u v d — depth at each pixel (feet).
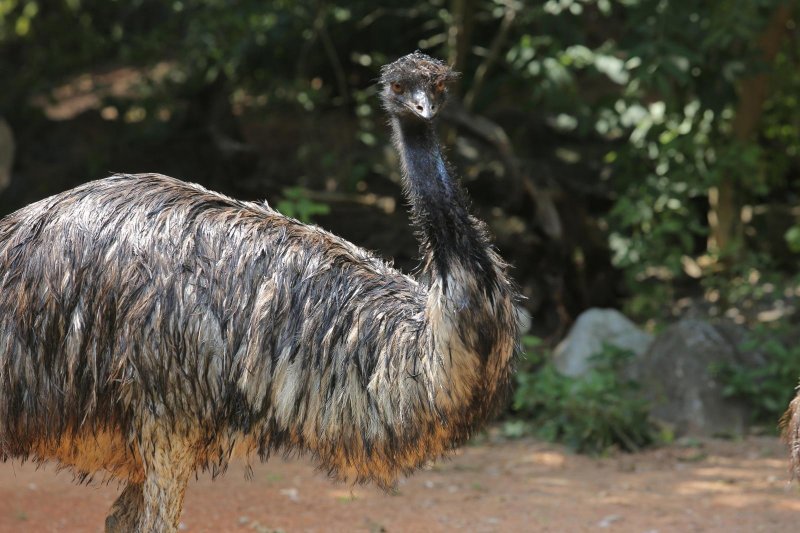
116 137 64.13
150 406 21.42
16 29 74.43
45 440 22.30
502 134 56.24
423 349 21.30
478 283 20.93
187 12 62.49
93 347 21.48
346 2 64.28
